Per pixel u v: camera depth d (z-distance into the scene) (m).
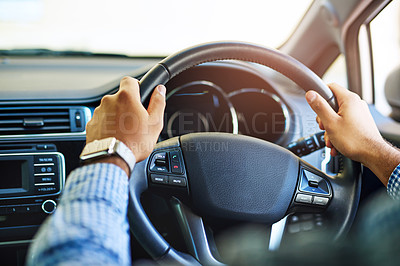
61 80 1.83
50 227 0.41
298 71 0.93
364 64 1.85
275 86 1.57
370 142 0.82
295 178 0.98
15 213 1.37
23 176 1.38
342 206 0.99
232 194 0.94
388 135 1.55
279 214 0.96
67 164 1.41
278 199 0.95
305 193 0.98
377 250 0.40
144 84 0.86
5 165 1.37
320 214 1.01
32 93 1.43
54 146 1.40
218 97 1.51
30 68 1.96
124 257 0.42
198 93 1.50
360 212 1.35
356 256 0.43
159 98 0.64
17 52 2.03
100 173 0.50
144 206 1.15
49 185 1.39
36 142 1.39
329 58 2.01
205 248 0.94
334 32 1.87
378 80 1.86
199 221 0.95
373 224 0.42
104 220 0.43
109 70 2.04
